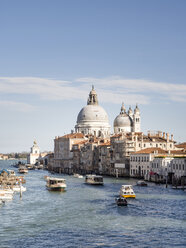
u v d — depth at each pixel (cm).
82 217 7756
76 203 9569
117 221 7356
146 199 10031
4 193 10519
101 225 7044
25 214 8125
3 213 8238
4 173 15450
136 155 17862
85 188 13312
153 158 16550
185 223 7150
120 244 5878
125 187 10562
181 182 12975
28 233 6531
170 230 6644
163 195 10800
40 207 9000
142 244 5875
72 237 6262
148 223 7169
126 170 18925
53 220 7512
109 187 13638
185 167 13288
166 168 14825
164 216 7775
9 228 6875
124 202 9044
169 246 5775
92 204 9381
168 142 19688
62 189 12294
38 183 15900
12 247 5772
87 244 5891
